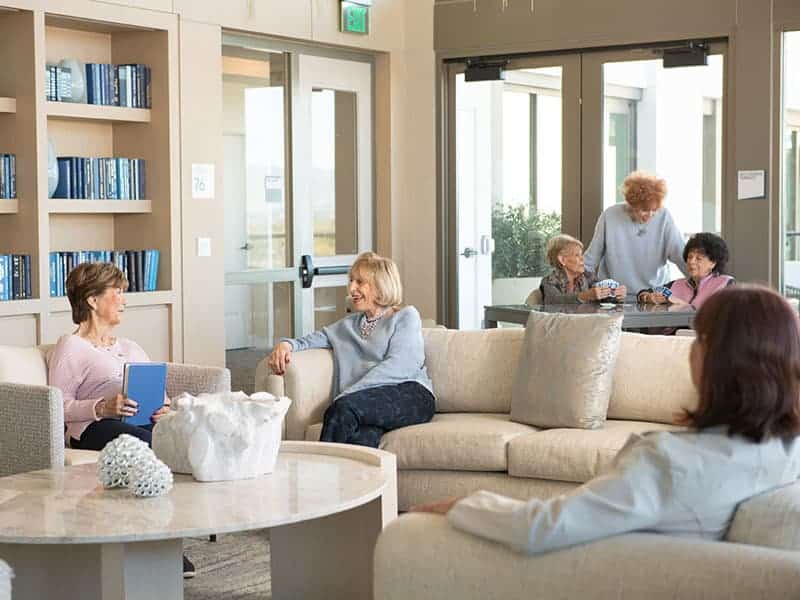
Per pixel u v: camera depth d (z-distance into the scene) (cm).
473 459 485
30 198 621
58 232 677
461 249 843
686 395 489
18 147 625
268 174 779
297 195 795
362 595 402
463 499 246
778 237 725
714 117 741
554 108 800
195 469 361
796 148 722
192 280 704
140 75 683
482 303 841
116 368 491
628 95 773
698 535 230
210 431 362
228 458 362
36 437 427
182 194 696
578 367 491
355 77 834
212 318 717
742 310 222
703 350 226
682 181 755
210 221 713
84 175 654
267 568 468
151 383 470
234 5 720
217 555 487
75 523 311
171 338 696
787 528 224
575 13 777
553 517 227
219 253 720
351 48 816
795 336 222
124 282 505
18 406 431
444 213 845
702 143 746
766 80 718
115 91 671
